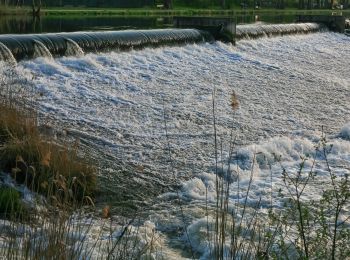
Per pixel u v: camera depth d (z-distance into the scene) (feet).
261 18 187.93
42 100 48.67
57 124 44.11
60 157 32.32
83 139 42.01
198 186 35.04
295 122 53.88
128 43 70.08
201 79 66.28
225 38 87.25
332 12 267.39
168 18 168.96
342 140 47.19
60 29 112.78
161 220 29.43
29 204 27.61
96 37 66.90
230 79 69.26
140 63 66.23
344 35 126.62
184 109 53.36
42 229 20.77
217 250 20.83
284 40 104.37
